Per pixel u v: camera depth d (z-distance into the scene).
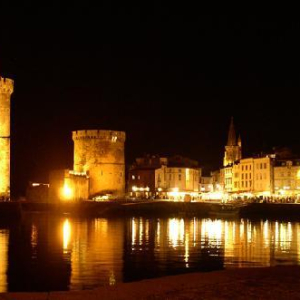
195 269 32.03
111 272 30.84
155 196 131.12
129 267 32.59
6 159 82.31
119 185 114.31
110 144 113.00
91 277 29.36
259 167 130.38
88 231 57.22
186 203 101.12
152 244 45.31
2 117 82.06
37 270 31.41
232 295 19.30
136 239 49.28
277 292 19.72
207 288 20.45
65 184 98.06
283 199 113.00
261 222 81.44
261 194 122.56
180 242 47.25
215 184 157.88
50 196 99.06
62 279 28.77
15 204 73.25
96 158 111.94
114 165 113.38
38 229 58.97
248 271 24.09
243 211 95.88
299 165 122.19
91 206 92.69
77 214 90.69
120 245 44.22
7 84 81.94
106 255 37.91
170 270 31.61
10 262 34.41
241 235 55.31
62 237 50.03
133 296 19.42
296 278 22.33
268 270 24.39
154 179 140.88
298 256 38.03
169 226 68.56
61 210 91.12
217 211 94.50
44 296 19.56
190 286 20.84
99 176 111.81
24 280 28.61
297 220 88.81
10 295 19.73
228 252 40.19
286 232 59.88
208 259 36.22
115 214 95.31
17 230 57.38
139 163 149.38
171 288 20.55
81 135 112.62
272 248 43.09
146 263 34.19
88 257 36.84
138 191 140.25
